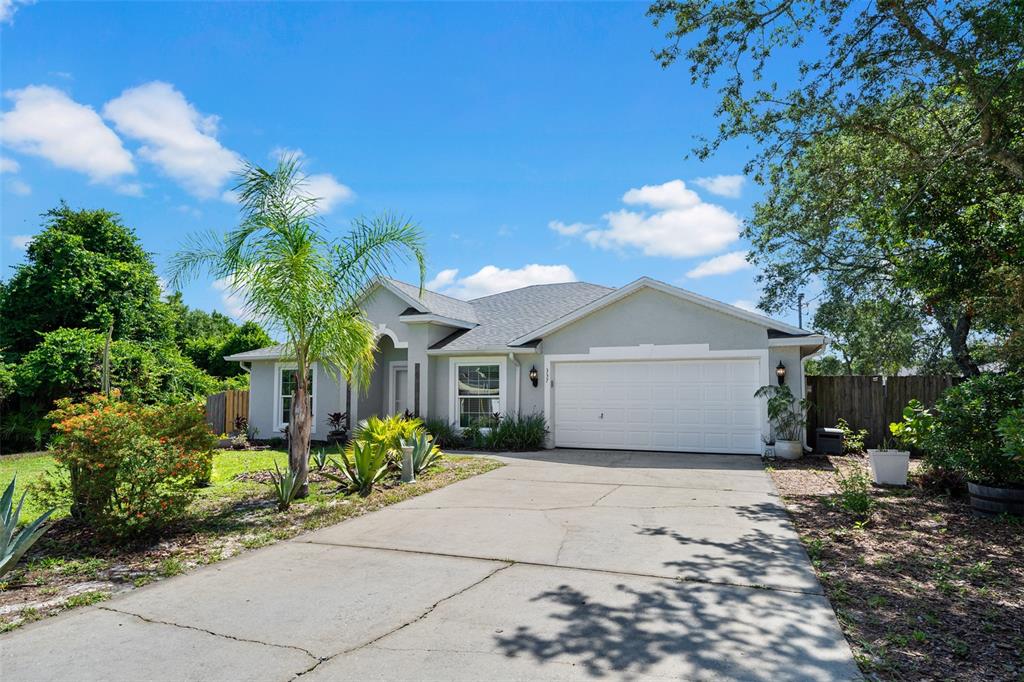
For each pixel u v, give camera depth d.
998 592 4.86
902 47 9.09
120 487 6.33
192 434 7.43
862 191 11.55
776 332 13.73
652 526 7.09
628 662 3.65
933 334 25.48
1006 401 7.81
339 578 5.34
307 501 8.65
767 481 10.23
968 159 9.62
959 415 8.12
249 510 8.14
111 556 6.07
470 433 16.11
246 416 19.55
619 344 15.01
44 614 4.54
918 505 8.20
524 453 14.41
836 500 8.45
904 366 28.55
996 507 7.48
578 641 3.95
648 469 11.69
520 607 4.58
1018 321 8.79
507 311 19.53
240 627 4.26
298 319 8.74
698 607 4.52
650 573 5.34
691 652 3.78
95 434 6.36
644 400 14.81
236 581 5.29
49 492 6.82
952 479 8.80
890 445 13.37
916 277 10.64
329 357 9.41
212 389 24.33
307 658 3.75
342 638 4.05
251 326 31.66
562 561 5.74
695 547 6.16
